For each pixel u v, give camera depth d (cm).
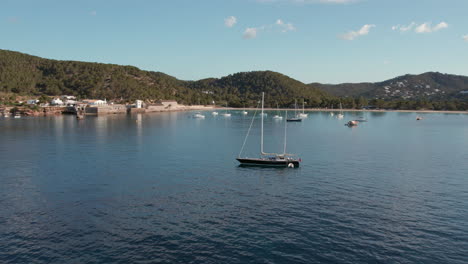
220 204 4800
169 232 3872
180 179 6150
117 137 12138
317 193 5347
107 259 3284
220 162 7706
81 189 5481
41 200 4938
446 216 4388
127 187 5609
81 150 9175
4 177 6206
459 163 7819
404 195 5272
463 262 3272
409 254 3412
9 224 4081
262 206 4728
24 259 3278
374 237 3769
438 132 15400
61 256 3341
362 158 8394
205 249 3481
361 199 5056
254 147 10131
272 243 3616
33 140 11062
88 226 4031
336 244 3603
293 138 12644
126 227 4003
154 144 10469
